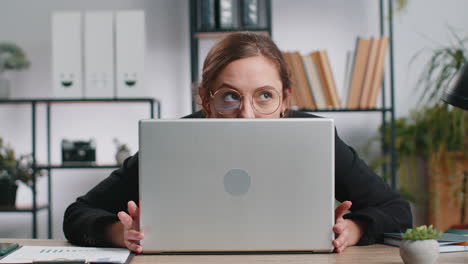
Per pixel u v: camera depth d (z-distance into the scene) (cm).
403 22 271
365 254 95
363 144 269
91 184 277
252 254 92
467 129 236
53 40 241
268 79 114
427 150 250
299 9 271
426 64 270
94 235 103
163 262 87
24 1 277
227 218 90
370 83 233
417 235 84
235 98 114
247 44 116
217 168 90
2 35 278
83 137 277
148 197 90
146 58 274
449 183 242
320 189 90
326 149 90
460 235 107
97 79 239
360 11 270
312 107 234
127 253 95
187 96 274
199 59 262
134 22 239
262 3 262
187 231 91
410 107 270
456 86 110
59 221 276
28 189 277
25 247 104
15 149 278
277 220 90
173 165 90
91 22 240
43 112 278
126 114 277
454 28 270
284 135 90
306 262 87
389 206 119
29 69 277
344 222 100
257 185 90
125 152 249
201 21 238
